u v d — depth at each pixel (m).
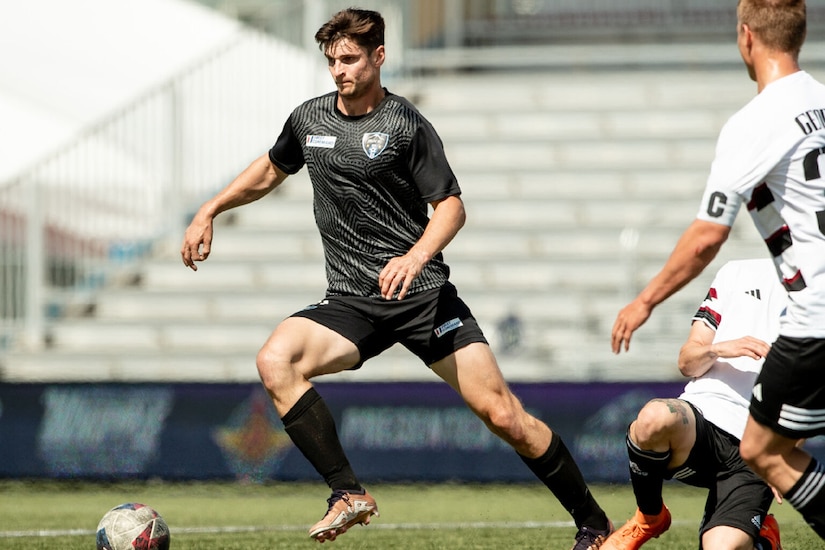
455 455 38.72
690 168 57.84
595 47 65.75
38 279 53.28
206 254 19.50
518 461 38.47
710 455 17.28
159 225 56.38
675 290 14.70
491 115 62.81
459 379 18.19
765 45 14.81
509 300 52.19
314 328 18.30
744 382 17.55
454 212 17.80
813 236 14.14
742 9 15.00
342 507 17.81
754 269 18.27
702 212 14.46
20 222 53.59
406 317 18.28
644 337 48.06
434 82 65.56
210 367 51.22
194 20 64.75
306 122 18.56
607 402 38.28
